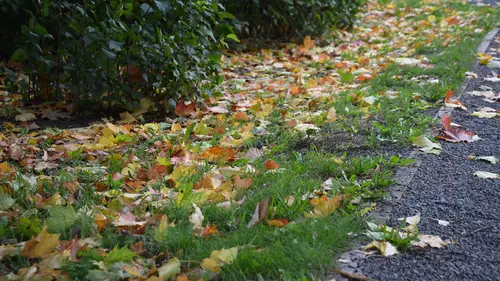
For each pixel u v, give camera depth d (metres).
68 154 3.21
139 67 3.82
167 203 2.71
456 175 2.96
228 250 2.35
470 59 4.88
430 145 3.21
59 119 3.85
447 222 2.62
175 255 2.42
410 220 2.60
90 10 3.89
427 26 6.95
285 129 3.51
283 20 6.08
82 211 2.61
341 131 3.47
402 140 3.27
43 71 3.96
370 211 2.67
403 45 5.90
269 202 2.71
